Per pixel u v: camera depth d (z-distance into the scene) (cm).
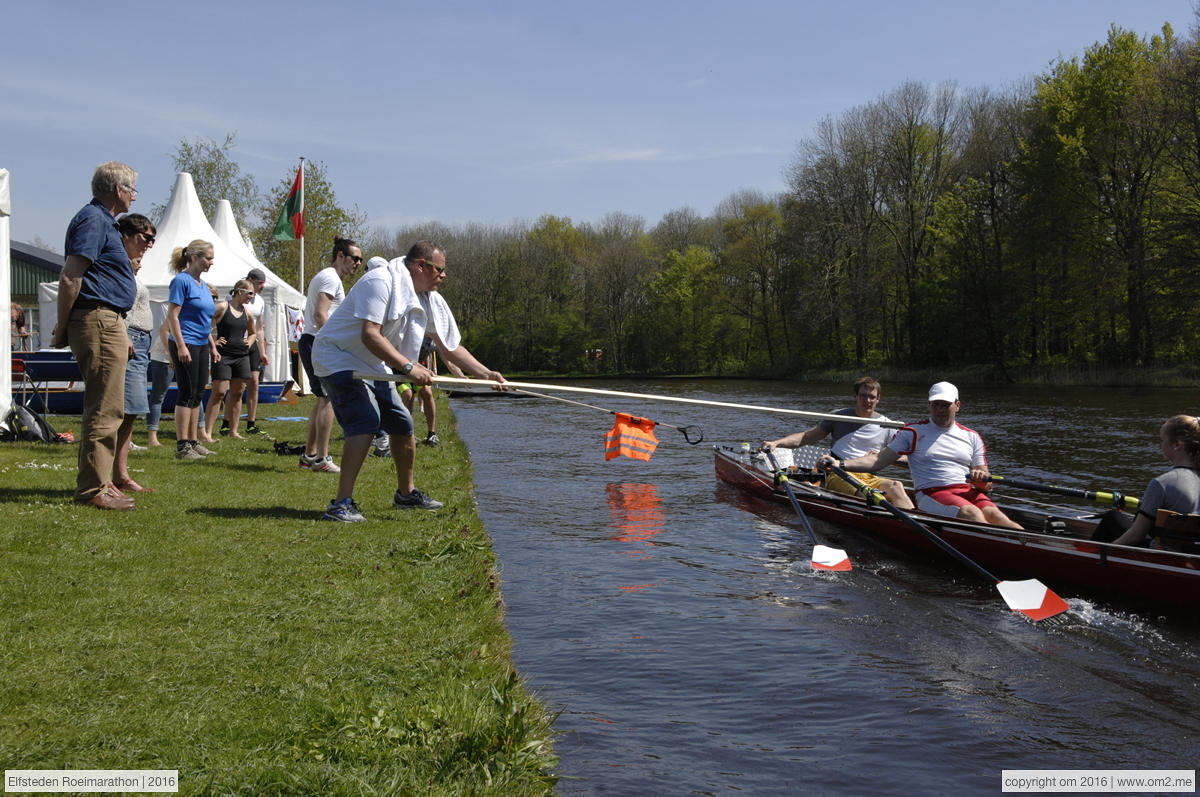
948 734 335
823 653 419
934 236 4522
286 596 418
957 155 4372
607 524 716
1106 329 3931
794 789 290
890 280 4747
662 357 6431
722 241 6631
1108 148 3441
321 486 732
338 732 278
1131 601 512
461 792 250
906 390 3453
